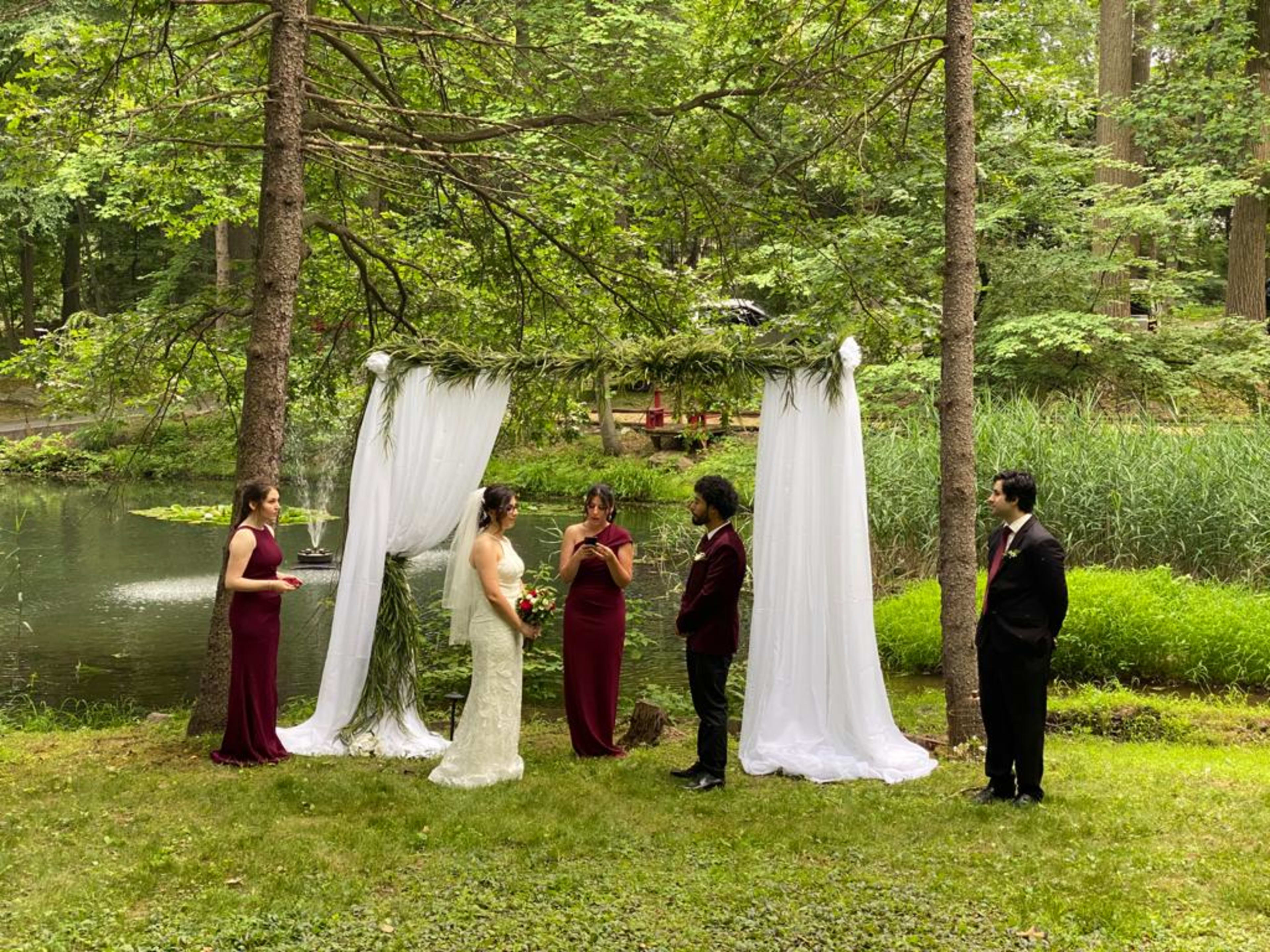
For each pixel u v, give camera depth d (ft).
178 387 35.06
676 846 18.84
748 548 51.93
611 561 25.20
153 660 40.19
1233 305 73.36
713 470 80.02
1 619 46.14
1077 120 33.19
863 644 24.61
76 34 31.42
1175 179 64.75
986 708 21.15
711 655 22.49
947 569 26.05
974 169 25.68
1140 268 68.85
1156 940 14.82
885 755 24.07
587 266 37.70
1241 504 43.19
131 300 115.14
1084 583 39.22
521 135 38.32
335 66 36.52
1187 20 69.31
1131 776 23.07
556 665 35.88
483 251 38.50
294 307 29.78
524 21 36.94
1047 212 65.92
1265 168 67.26
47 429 88.02
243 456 27.30
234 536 24.18
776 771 24.11
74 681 37.70
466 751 22.94
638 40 39.04
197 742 26.27
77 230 114.62
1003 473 21.02
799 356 24.84
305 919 15.75
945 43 26.35
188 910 16.03
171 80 32.30
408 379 26.68
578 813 20.59
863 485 24.85
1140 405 59.47
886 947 14.84
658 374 25.95
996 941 14.97
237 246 101.30
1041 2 46.29
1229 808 20.36
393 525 26.66
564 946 14.87
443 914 15.92
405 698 26.66
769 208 35.42
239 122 31.63
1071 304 64.44
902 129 33.88
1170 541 44.24
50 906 16.07
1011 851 18.33
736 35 33.86
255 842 18.74
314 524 68.90
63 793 21.80
